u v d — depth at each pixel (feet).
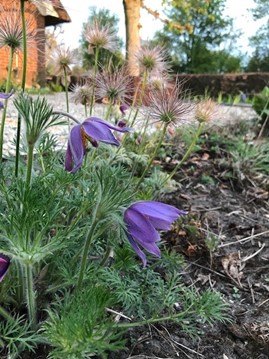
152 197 1.24
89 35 1.23
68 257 0.94
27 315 0.83
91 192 0.86
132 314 0.91
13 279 0.81
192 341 0.89
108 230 0.92
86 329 0.61
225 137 2.39
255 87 7.98
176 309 0.98
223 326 0.95
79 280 0.74
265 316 1.00
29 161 0.72
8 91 0.91
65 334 0.62
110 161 1.15
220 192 1.80
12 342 0.70
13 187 0.80
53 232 1.01
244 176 1.91
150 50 1.26
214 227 1.47
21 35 0.91
